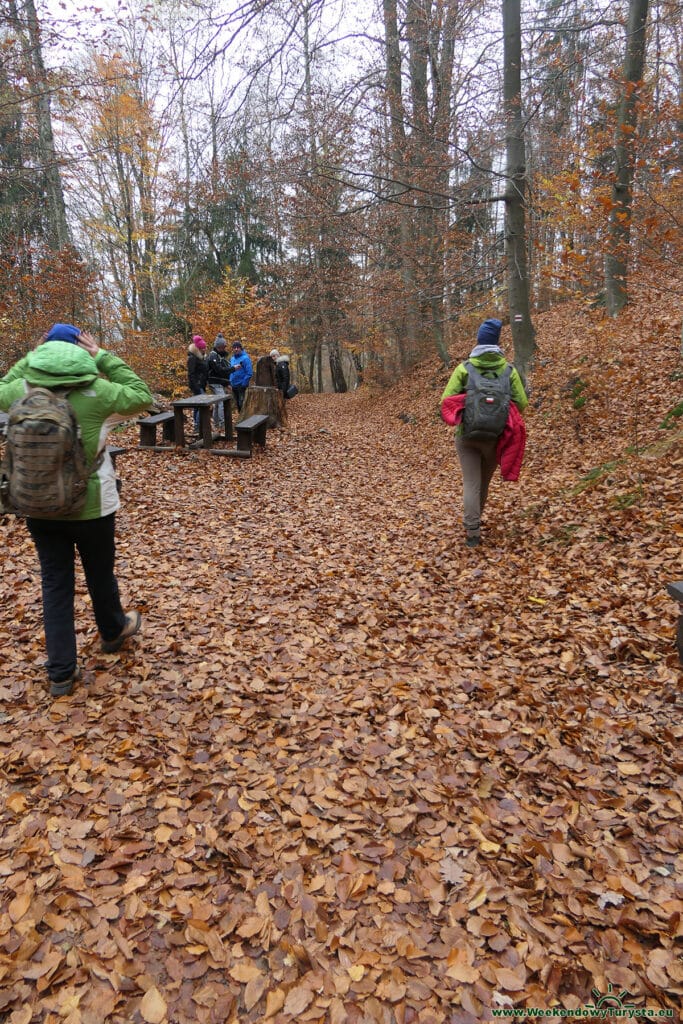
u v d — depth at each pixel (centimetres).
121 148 1483
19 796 269
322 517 752
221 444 1136
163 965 206
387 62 1124
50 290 1262
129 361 1579
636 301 1005
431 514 761
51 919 216
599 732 318
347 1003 195
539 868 242
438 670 389
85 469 317
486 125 1130
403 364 2147
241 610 471
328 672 388
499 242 1240
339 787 288
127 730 318
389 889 235
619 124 909
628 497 622
